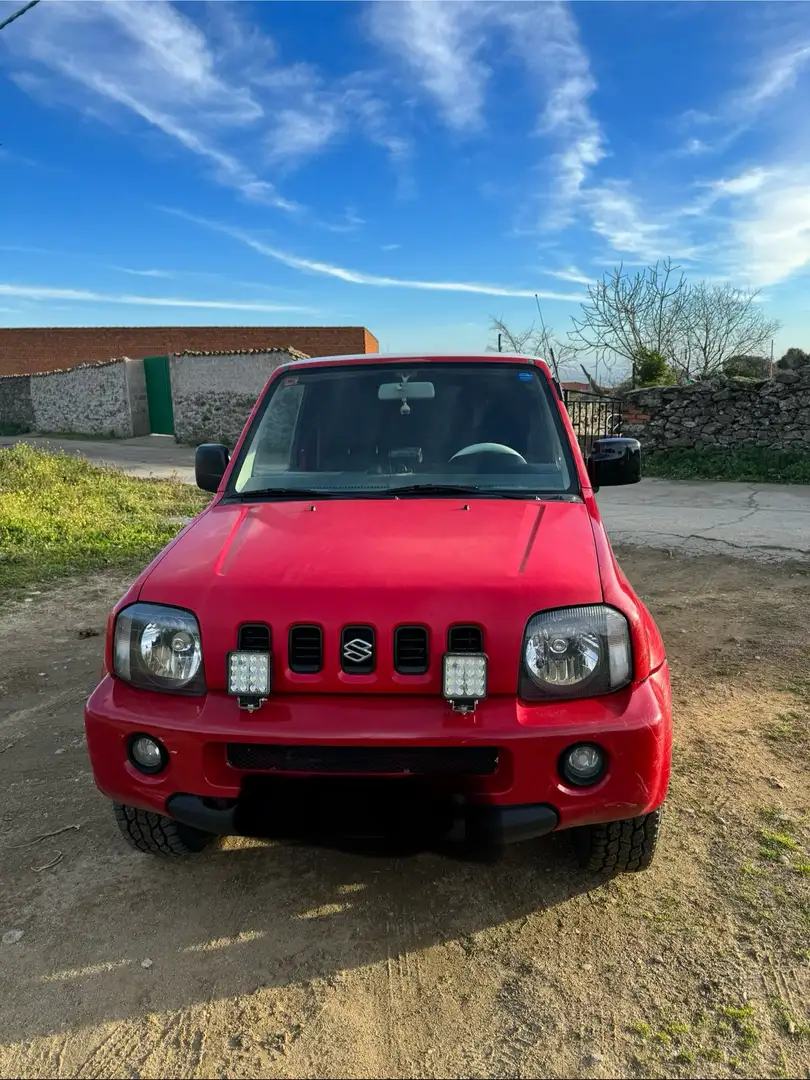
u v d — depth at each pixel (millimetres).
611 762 2211
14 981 2332
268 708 2246
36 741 3945
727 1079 1946
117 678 2455
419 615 2225
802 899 2600
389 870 2859
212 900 2703
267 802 2271
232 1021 2180
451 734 2148
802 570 7125
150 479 14086
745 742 3723
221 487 3312
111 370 25703
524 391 3482
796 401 14836
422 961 2396
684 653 4984
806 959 2334
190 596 2363
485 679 2170
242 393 22344
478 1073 1994
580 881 2754
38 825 3180
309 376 3631
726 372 22094
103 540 8617
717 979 2271
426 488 3119
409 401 3475
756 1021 2115
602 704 2260
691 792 3277
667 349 24625
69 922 2594
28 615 6129
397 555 2461
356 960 2408
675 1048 2043
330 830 2279
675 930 2480
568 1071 1989
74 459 14516
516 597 2250
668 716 2318
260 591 2311
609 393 19547
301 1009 2217
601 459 3504
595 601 2301
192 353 22703
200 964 2400
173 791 2307
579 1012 2176
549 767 2182
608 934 2480
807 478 13336
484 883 2762
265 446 3441
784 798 3219
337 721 2195
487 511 2859
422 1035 2119
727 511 10586
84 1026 2170
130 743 2359
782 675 4555
